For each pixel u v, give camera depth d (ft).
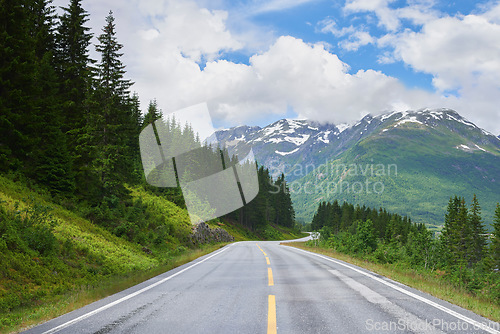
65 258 50.44
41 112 81.46
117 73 100.89
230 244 137.39
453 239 236.02
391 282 30.60
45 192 73.51
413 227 368.68
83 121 96.84
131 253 72.64
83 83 111.45
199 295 24.52
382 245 81.71
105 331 15.71
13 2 77.20
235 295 24.35
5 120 68.95
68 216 70.85
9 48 73.00
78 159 84.58
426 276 39.09
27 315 24.20
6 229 44.27
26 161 76.69
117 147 85.51
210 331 15.40
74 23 117.08
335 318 17.69
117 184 88.53
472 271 52.19
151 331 15.55
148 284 30.27
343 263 50.42
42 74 92.53
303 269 41.68
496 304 24.97
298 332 15.19
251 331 15.34
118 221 86.69
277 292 25.48
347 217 455.22
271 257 63.72
